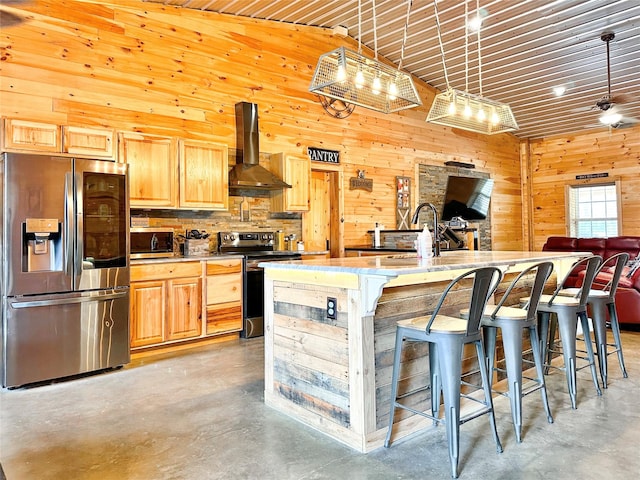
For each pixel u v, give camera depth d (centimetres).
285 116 579
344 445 234
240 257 477
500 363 318
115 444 237
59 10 416
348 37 636
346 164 643
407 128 725
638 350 411
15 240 329
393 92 360
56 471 210
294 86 589
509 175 909
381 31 599
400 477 201
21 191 331
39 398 308
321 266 243
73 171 351
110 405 294
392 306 249
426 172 753
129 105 456
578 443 232
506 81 690
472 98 402
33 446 236
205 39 511
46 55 409
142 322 404
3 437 247
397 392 246
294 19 570
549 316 345
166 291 420
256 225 554
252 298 484
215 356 411
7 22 390
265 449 230
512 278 335
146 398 306
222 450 229
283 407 280
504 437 241
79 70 427
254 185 504
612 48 578
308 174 563
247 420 267
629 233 802
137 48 463
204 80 509
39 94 405
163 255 438
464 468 208
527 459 216
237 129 530
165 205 442
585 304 302
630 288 477
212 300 453
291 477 202
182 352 426
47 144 370
